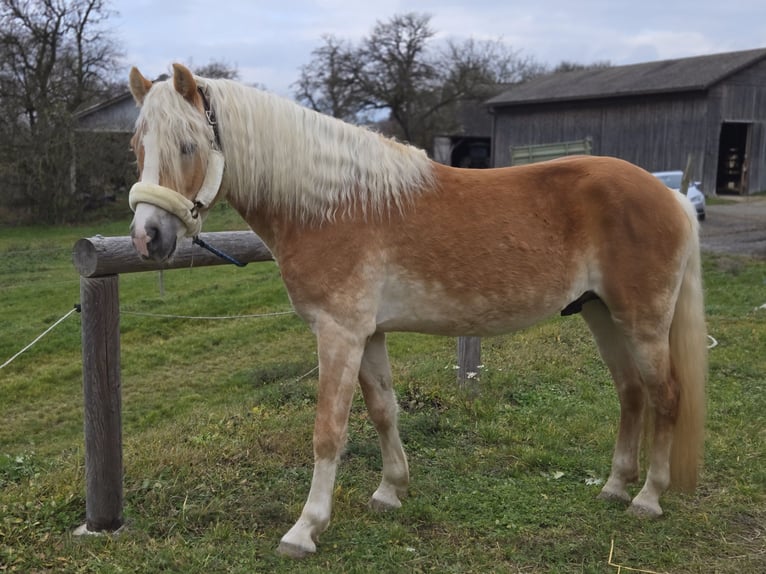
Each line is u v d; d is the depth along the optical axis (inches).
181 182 92.0
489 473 136.3
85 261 104.5
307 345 314.0
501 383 189.5
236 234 140.0
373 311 101.3
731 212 709.9
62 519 113.5
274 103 101.5
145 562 99.3
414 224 101.5
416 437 153.4
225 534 108.0
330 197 99.4
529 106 1078.4
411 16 1400.1
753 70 882.8
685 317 112.1
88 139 939.3
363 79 1421.0
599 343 122.0
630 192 106.0
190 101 93.6
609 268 106.6
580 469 137.6
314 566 98.6
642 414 121.8
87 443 108.7
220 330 342.6
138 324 349.7
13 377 283.1
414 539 108.7
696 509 119.0
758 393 183.5
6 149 908.6
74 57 1056.8
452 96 1444.4
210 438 147.2
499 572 99.0
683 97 884.0
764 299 330.3
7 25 987.9
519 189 106.1
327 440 100.7
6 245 724.7
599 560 103.6
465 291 102.9
